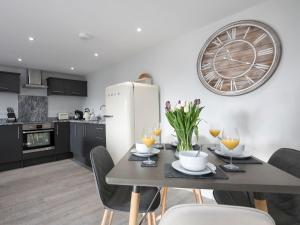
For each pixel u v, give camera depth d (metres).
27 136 3.74
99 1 1.84
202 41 2.45
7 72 3.85
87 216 1.86
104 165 1.41
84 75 5.24
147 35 2.67
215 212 0.48
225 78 2.21
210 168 1.01
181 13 2.12
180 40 2.71
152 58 3.14
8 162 3.47
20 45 2.92
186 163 0.96
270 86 1.90
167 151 1.54
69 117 4.92
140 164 1.15
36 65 4.11
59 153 4.16
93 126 3.48
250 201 1.19
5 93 4.12
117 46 3.06
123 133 2.70
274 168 1.06
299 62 1.73
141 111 2.78
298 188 0.79
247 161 1.19
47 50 3.16
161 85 3.00
